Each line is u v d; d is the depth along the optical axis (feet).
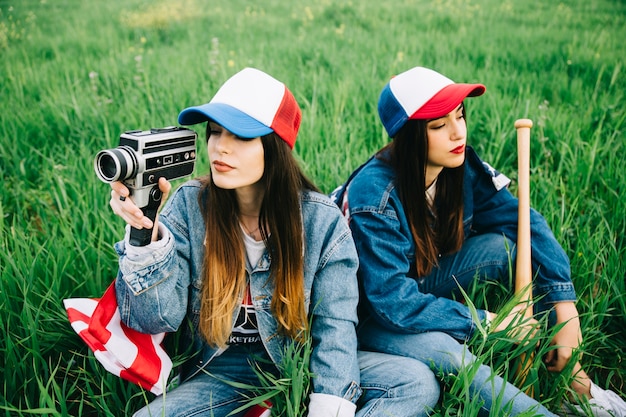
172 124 13.25
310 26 25.16
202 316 6.02
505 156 12.12
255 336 6.30
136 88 15.97
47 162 11.68
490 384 6.01
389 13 28.25
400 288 6.56
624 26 23.63
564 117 12.81
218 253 5.84
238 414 6.21
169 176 5.24
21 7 30.55
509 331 6.57
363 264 6.73
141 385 5.72
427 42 20.90
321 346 6.04
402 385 5.89
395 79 6.88
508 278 7.70
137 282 5.33
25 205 10.28
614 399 6.49
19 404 6.31
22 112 13.85
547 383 6.70
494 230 7.89
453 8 29.09
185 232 5.99
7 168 11.98
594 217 9.66
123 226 8.83
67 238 8.36
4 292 7.07
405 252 7.07
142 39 21.04
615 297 7.64
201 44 22.02
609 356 7.63
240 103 5.36
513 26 24.53
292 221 5.80
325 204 6.21
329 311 6.11
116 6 30.63
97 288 7.79
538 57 18.47
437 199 7.39
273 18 27.48
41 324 7.07
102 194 9.66
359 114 13.48
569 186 10.53
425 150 6.59
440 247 7.59
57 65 18.43
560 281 7.17
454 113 6.49
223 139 5.34
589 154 11.10
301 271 5.97
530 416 5.64
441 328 6.55
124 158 4.68
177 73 16.89
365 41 21.45
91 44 21.79
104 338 5.41
